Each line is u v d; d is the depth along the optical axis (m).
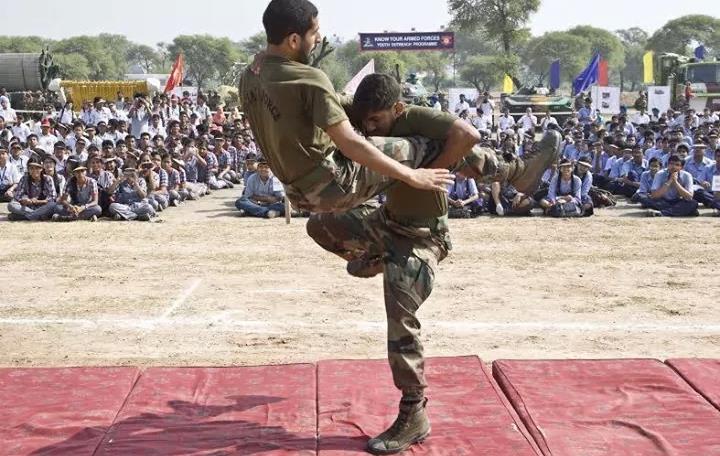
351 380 5.07
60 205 13.62
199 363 6.23
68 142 19.42
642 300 8.20
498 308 7.89
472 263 10.02
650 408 4.63
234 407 4.70
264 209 14.06
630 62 112.06
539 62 87.81
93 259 10.38
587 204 14.02
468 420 4.46
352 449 4.13
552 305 8.01
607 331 7.12
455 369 5.24
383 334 7.03
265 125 3.77
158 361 6.28
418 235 4.17
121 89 36.03
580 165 14.12
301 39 3.72
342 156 3.84
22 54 33.12
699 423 4.43
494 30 54.66
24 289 8.74
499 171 4.14
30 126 21.91
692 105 34.91
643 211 14.77
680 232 12.31
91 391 4.94
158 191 15.27
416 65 80.31
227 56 94.50
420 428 4.15
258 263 10.04
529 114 29.34
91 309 7.89
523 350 6.56
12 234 12.29
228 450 4.12
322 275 9.31
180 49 94.81
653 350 6.57
